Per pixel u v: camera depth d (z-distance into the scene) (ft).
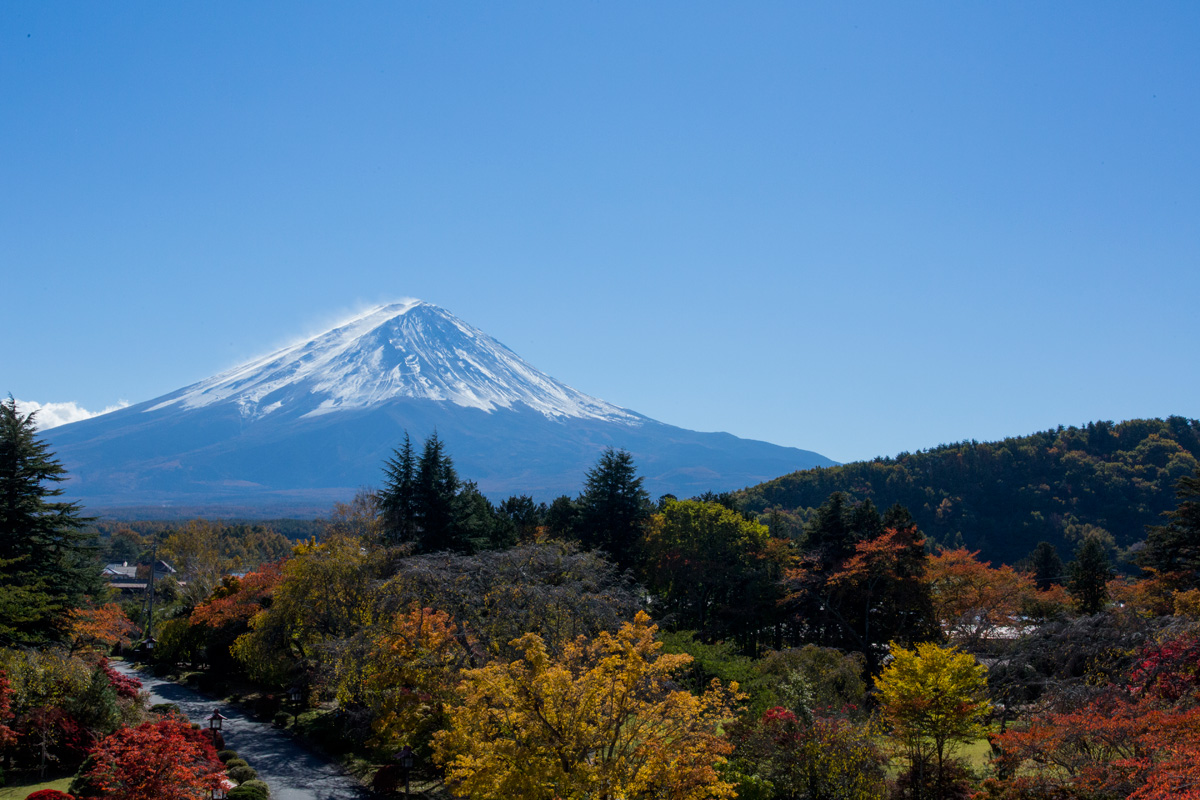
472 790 58.59
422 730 94.12
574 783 55.93
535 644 61.57
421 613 100.94
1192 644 76.23
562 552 136.36
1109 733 65.00
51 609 115.85
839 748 79.92
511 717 58.18
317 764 102.01
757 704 91.25
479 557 124.47
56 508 124.67
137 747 63.72
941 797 80.12
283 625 130.21
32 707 93.09
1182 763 52.42
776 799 79.36
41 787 84.53
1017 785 66.85
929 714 83.56
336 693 106.42
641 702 62.95
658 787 59.21
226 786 76.59
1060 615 118.42
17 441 121.39
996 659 117.60
